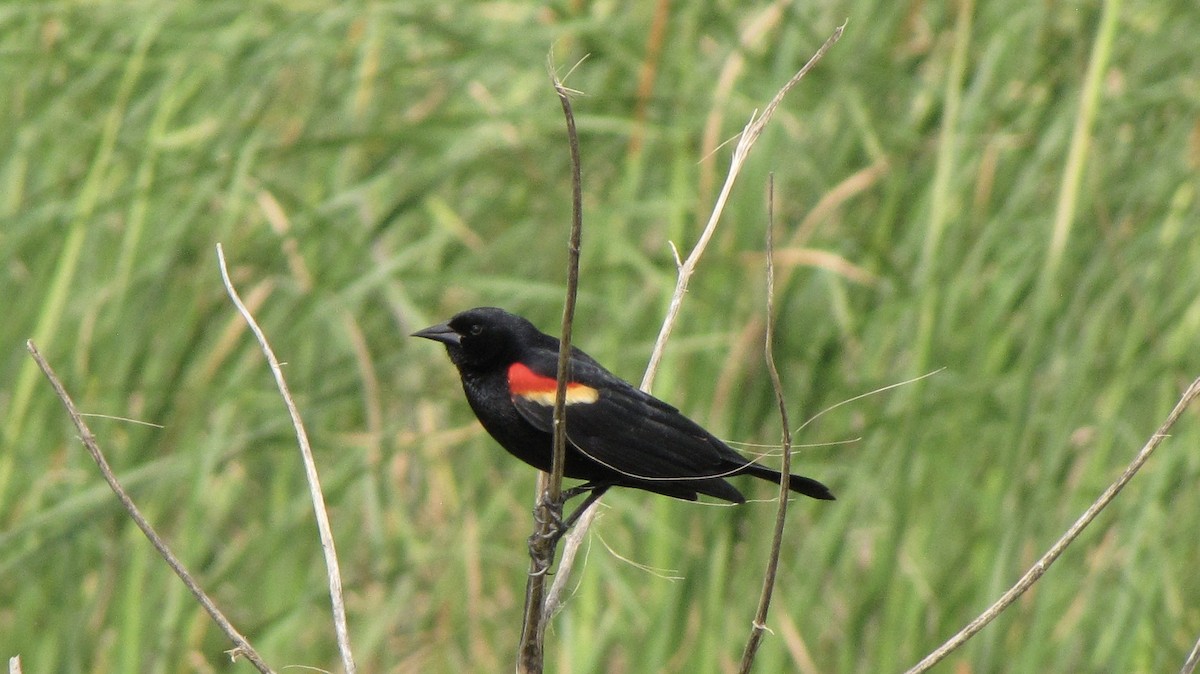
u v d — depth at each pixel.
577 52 11.45
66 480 10.54
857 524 9.50
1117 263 9.77
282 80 11.64
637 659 9.49
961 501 9.53
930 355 9.68
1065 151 10.28
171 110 11.30
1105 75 9.65
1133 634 8.92
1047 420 9.55
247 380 10.67
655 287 10.38
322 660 9.95
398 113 11.58
